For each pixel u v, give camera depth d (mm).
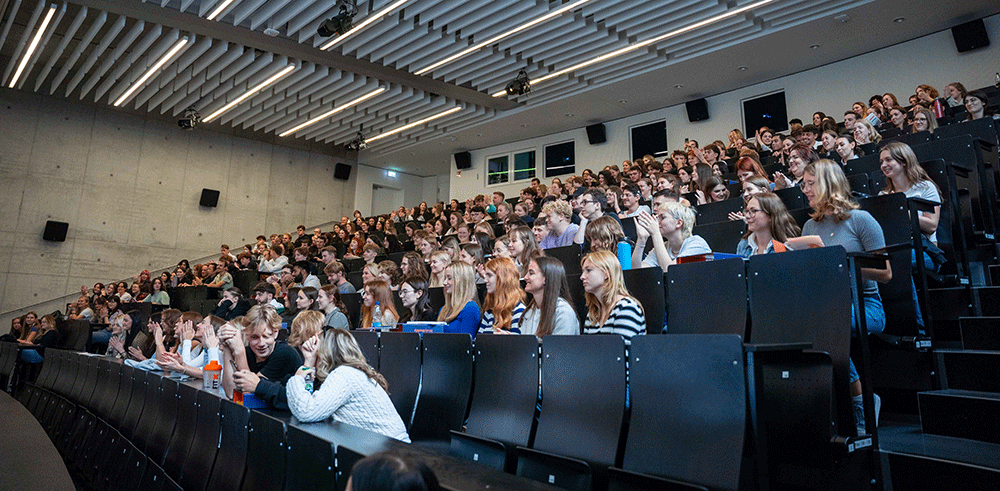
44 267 10500
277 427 1847
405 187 15055
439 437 2318
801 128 6125
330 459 1511
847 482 1727
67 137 10891
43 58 9742
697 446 1504
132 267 11266
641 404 1678
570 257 3574
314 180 13633
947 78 7418
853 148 4746
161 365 4004
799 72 8734
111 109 11281
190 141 12180
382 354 2840
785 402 1855
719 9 7047
